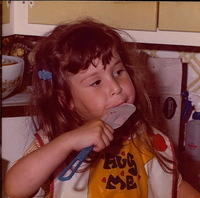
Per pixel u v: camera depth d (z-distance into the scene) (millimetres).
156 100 1145
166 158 936
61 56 862
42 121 923
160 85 1144
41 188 893
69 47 847
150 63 1136
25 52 1043
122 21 869
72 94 870
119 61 854
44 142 893
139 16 870
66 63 849
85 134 749
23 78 1027
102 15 863
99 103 829
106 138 753
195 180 1154
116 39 868
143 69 1055
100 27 872
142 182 894
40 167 766
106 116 792
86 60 823
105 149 888
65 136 764
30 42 1043
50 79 903
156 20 875
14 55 1036
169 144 958
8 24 856
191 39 874
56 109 910
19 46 1041
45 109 924
